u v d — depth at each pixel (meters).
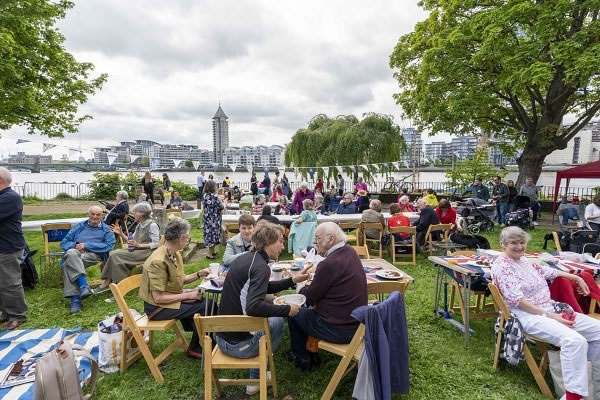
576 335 2.71
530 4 10.41
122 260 5.12
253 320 2.53
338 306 2.82
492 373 3.22
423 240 7.31
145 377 3.18
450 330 4.07
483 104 12.78
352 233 8.18
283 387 3.00
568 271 3.57
